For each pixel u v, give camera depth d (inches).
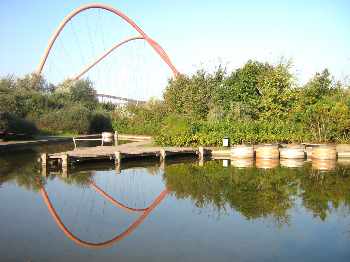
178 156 935.7
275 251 331.3
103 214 447.5
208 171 732.0
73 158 788.6
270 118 1210.6
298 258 316.5
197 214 441.7
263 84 1254.9
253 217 427.2
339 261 309.9
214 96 1315.2
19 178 669.3
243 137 1034.1
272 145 877.8
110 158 843.4
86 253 330.3
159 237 368.5
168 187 590.9
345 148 936.9
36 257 321.7
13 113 1496.1
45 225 407.5
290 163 823.7
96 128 1903.3
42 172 730.8
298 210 449.7
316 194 526.9
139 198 522.6
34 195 544.1
